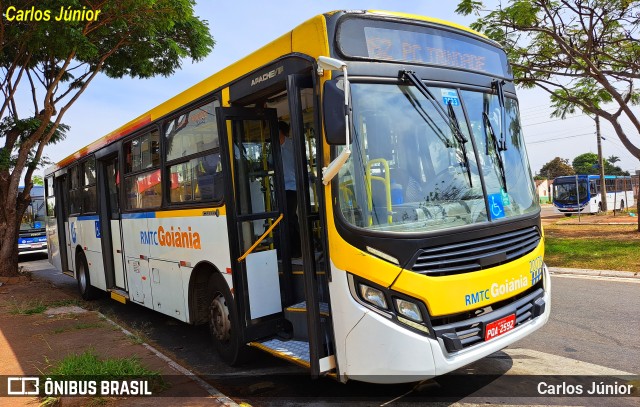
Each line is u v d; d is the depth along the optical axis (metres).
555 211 40.84
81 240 9.98
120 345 6.16
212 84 5.23
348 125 3.37
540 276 4.38
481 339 3.68
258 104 4.98
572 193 31.66
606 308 6.94
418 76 3.99
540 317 4.21
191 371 5.21
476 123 4.29
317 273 4.21
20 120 12.39
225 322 5.27
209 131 5.27
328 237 3.64
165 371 5.05
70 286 12.65
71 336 6.72
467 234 3.76
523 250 4.17
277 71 4.23
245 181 4.84
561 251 12.20
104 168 8.69
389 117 3.80
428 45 4.21
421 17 4.28
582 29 13.77
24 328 7.35
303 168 3.86
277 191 5.04
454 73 4.29
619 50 14.20
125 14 10.19
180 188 5.99
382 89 3.82
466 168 4.03
